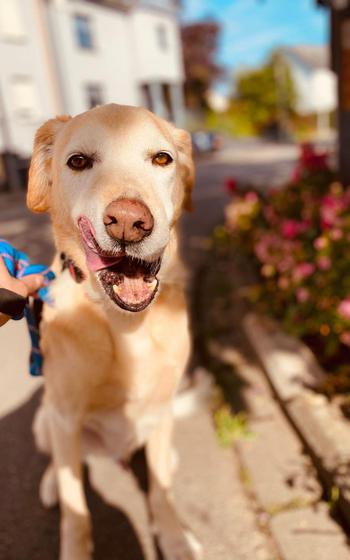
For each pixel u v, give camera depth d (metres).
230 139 9.47
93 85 4.78
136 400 0.47
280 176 3.38
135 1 5.13
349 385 0.68
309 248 0.88
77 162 0.39
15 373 0.89
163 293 0.45
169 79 6.02
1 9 3.69
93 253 0.36
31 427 0.72
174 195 0.42
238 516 0.53
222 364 0.85
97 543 0.52
